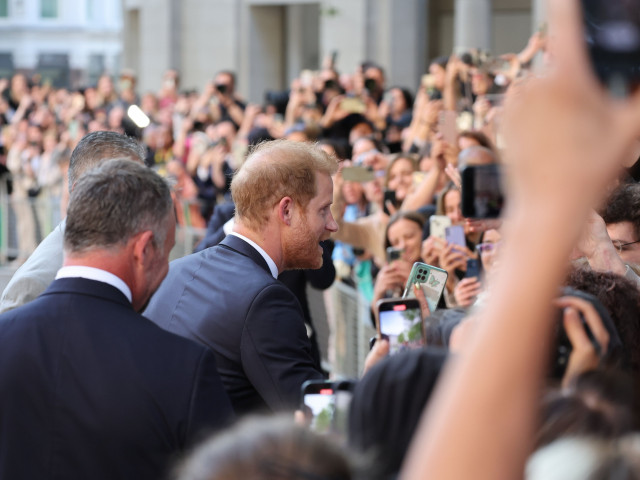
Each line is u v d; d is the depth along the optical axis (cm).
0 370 346
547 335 127
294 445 168
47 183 1803
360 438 237
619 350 265
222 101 1841
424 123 1131
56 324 349
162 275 370
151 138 1756
